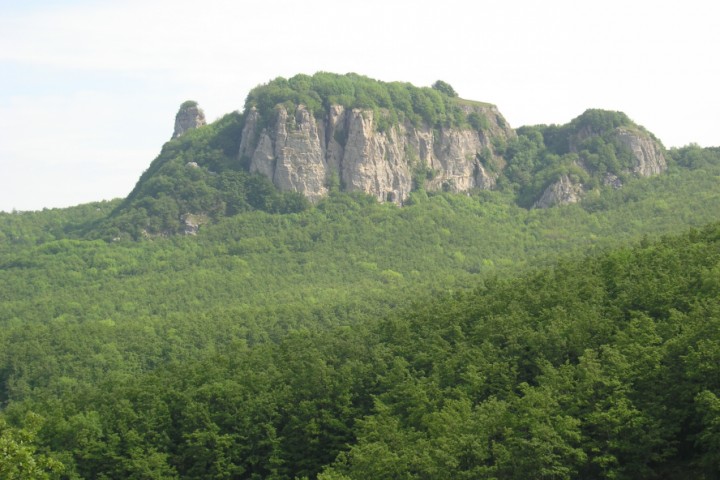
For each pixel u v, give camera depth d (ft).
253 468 382.42
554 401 305.12
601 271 435.94
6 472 209.15
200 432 377.30
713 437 274.36
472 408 343.05
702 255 395.96
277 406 392.47
